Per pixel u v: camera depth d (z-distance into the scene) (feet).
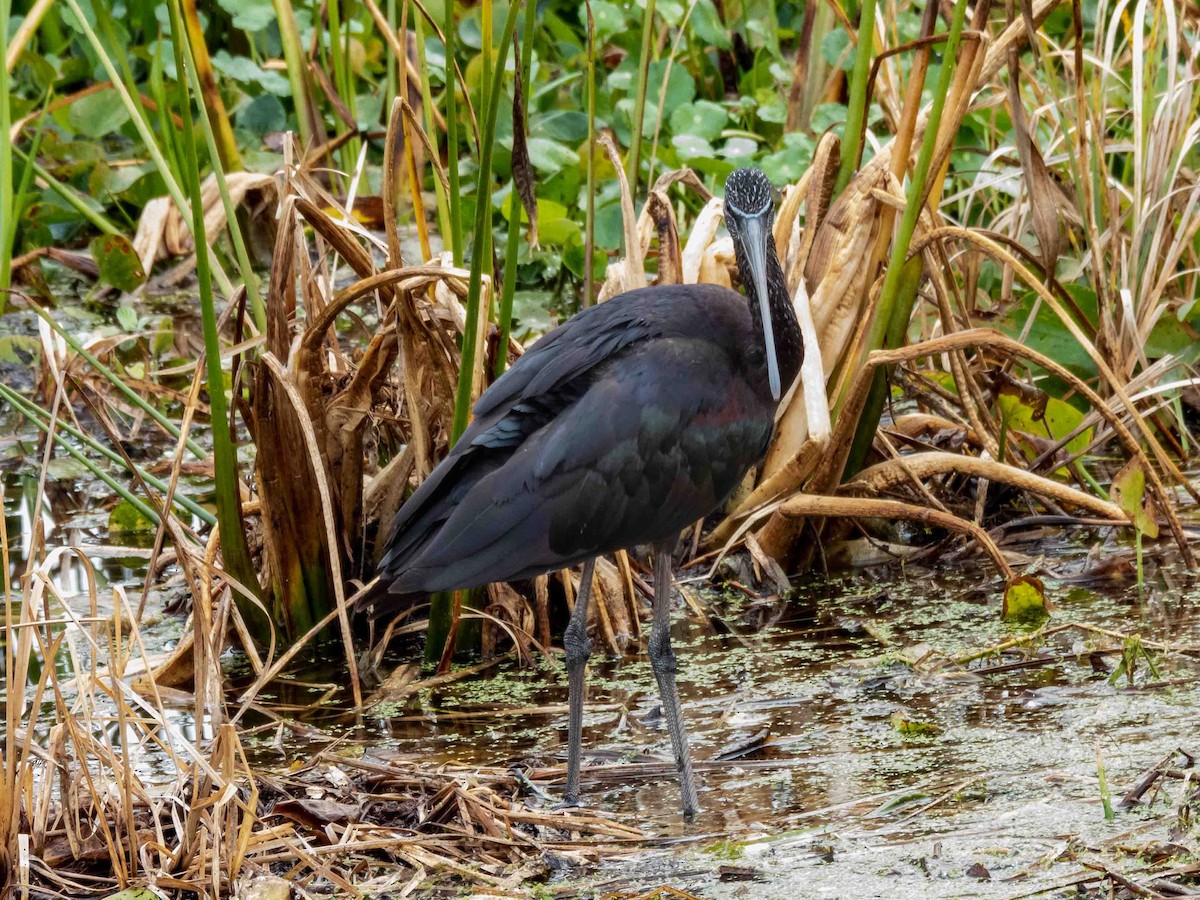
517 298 51.11
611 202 50.93
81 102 56.03
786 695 29.50
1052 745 26.16
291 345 33.60
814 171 35.40
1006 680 29.37
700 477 27.04
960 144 52.06
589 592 29.71
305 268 35.24
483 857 23.71
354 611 33.96
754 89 59.47
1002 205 48.98
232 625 32.91
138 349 48.78
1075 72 38.45
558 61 62.28
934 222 35.86
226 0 58.49
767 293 27.58
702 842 23.88
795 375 29.86
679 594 35.01
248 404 33.14
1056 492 34.35
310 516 32.86
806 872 22.41
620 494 26.32
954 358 36.76
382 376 33.50
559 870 23.31
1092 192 40.29
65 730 24.36
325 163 57.21
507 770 27.02
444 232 37.24
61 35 65.00
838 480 35.14
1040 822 23.26
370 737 29.01
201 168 55.36
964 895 21.18
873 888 21.68
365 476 35.78
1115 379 34.12
